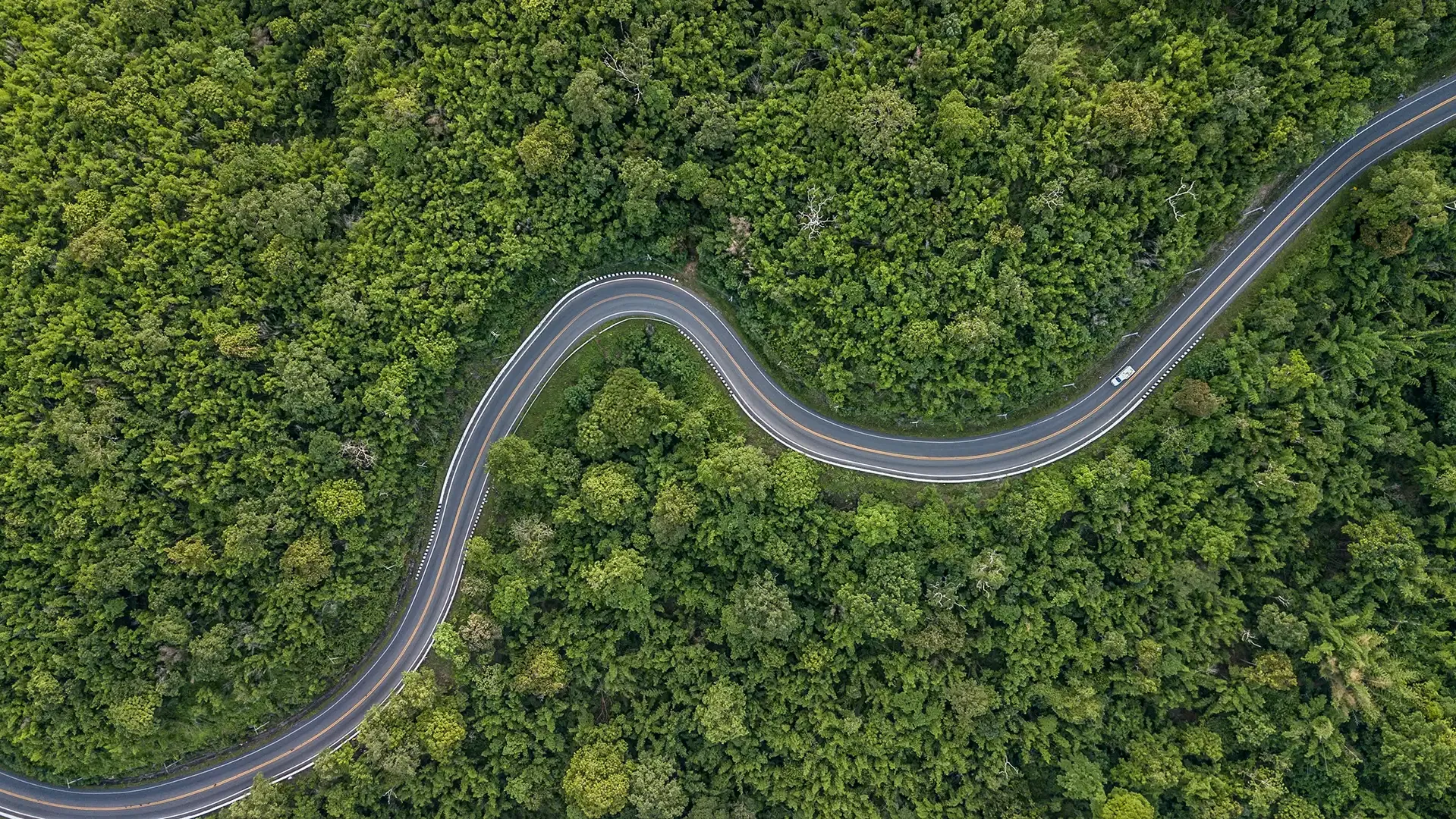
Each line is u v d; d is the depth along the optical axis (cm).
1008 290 6297
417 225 6512
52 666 5978
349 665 6931
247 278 6291
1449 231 6456
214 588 6184
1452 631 6875
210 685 6369
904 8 6284
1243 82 5956
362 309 6366
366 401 6419
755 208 6694
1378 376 6856
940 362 6681
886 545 6938
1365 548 6800
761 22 6612
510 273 6738
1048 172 6191
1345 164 6644
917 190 6331
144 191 6100
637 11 6391
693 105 6500
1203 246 6606
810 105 6500
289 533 6312
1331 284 6794
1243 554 6888
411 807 6881
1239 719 6888
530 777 6931
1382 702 6650
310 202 6319
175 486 5972
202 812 6775
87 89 6119
